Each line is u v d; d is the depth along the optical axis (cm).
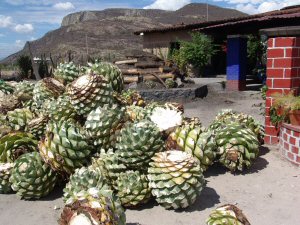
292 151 516
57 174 425
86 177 362
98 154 418
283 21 1035
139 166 395
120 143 398
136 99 614
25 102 590
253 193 423
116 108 437
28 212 388
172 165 368
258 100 1191
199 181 374
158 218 366
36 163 409
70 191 362
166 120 484
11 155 452
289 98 539
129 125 415
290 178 464
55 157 400
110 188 382
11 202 414
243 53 1396
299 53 583
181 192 365
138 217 369
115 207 297
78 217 276
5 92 672
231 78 1399
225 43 2036
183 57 1927
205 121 891
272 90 587
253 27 1231
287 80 572
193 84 1400
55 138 400
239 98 1255
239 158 466
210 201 401
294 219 366
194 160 379
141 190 378
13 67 2773
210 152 442
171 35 2256
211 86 1416
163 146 413
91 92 456
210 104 1162
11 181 413
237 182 453
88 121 426
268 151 566
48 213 385
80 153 407
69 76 575
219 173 480
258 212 379
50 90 552
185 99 1224
